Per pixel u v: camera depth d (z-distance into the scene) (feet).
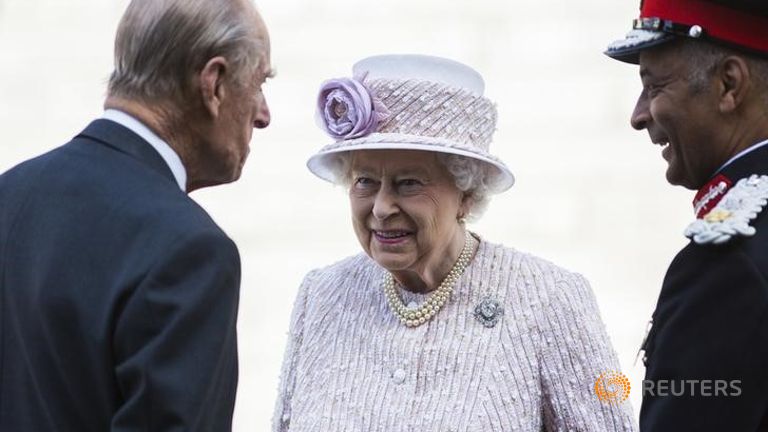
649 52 21.95
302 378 28.09
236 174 23.44
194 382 20.27
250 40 22.59
